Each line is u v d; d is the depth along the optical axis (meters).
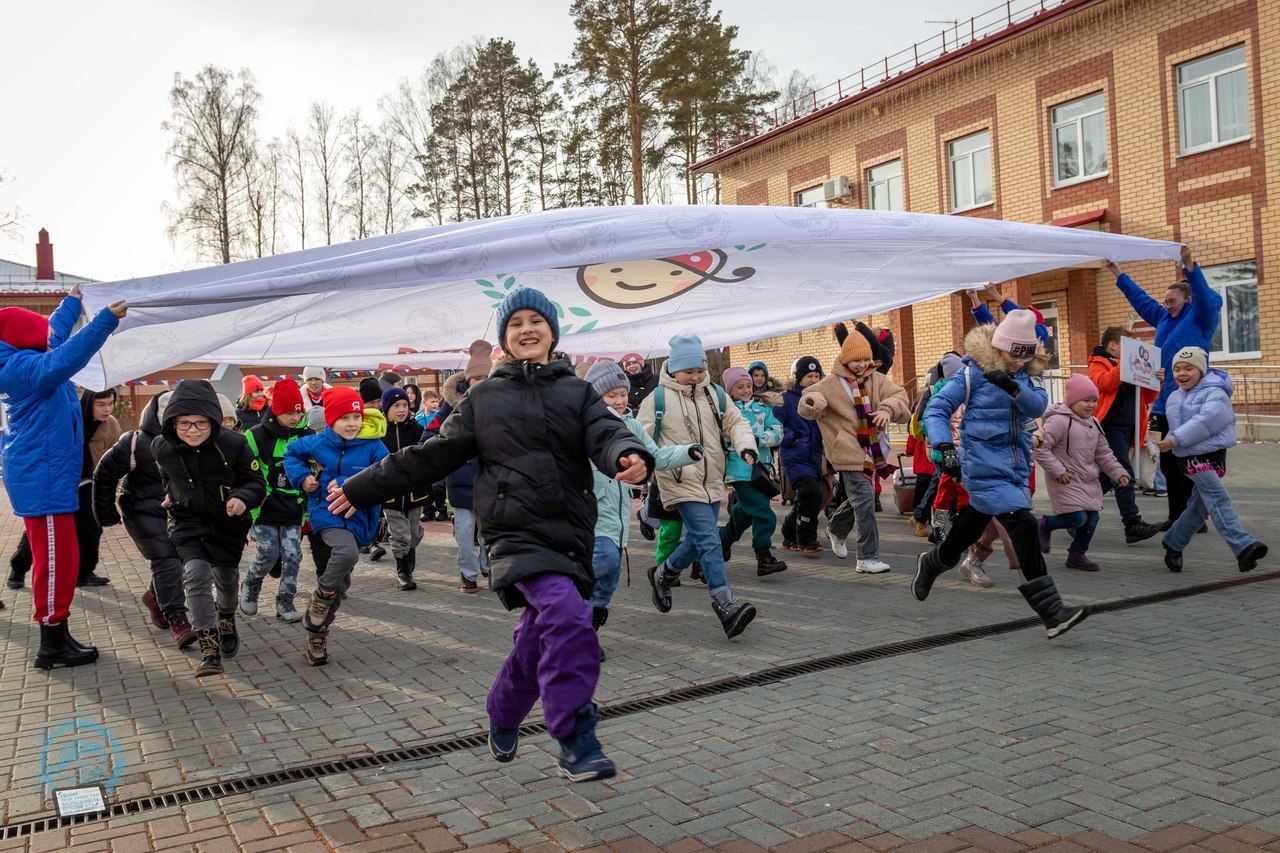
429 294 6.87
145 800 3.87
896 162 26.47
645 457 3.20
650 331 8.64
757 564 8.30
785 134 29.61
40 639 6.45
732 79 36.56
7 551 11.73
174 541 5.85
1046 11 21.72
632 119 32.97
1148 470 11.78
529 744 4.32
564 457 3.45
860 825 3.37
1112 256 7.82
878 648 5.64
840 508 8.78
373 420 6.22
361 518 6.00
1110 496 12.03
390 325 7.28
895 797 3.58
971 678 4.96
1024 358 5.63
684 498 6.14
